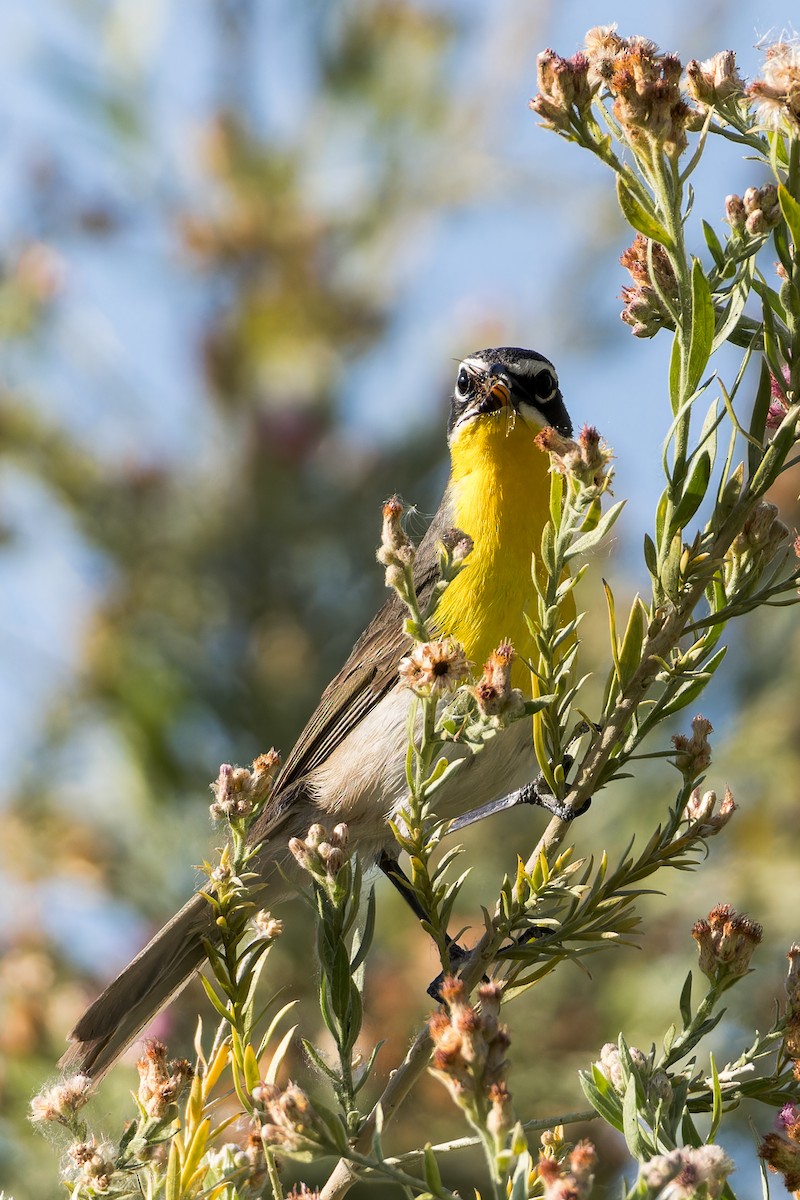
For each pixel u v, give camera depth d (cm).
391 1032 988
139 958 815
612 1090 487
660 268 524
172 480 1270
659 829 543
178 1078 507
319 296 1294
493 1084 393
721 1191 386
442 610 893
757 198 516
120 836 1155
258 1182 502
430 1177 426
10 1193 870
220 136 1310
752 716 1165
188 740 1209
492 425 986
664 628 530
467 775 886
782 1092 508
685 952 1066
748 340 550
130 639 1215
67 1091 516
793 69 507
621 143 530
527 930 562
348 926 528
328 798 999
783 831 1134
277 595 1277
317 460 1284
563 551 524
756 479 518
